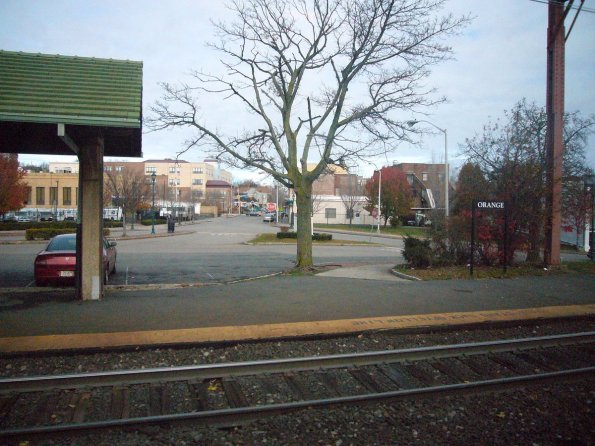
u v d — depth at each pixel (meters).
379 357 6.70
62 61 10.20
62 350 6.73
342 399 5.24
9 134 10.40
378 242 38.56
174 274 16.48
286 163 16.12
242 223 79.56
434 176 60.38
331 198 77.75
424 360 6.84
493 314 9.25
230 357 6.90
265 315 8.98
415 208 67.88
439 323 8.49
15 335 7.37
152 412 5.07
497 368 6.73
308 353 7.14
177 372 5.91
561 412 5.27
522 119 18.56
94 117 8.89
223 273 16.88
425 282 13.16
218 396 5.54
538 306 10.09
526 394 5.73
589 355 7.29
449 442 4.57
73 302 10.03
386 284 12.82
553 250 15.42
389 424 4.90
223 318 8.69
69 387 5.55
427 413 5.17
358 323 8.41
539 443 4.58
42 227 45.25
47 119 8.62
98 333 7.54
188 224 71.69
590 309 9.86
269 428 4.75
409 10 14.86
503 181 15.67
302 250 16.55
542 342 7.61
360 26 15.05
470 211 15.95
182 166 121.62
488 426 4.91
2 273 16.17
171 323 8.26
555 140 15.20
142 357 6.77
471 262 14.41
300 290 11.83
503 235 15.42
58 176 78.81
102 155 10.72
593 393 5.78
